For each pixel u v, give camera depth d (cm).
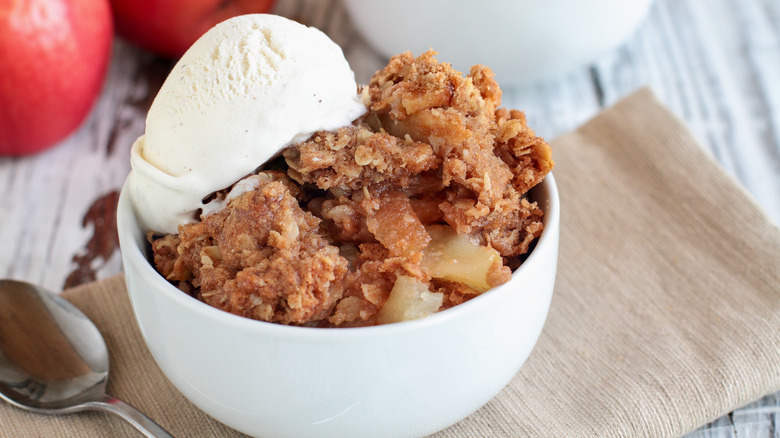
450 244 43
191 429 45
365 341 40
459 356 41
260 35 44
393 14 57
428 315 41
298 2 65
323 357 40
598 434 44
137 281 42
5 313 48
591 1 55
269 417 42
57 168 58
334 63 44
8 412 45
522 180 44
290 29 44
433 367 41
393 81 45
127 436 44
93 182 57
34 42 55
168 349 42
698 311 48
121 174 58
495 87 45
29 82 55
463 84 44
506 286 41
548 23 56
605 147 54
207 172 43
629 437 44
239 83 43
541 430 44
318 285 41
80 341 47
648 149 53
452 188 44
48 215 55
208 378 42
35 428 45
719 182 51
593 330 48
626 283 49
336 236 44
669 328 47
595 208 52
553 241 43
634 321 48
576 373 46
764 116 60
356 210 43
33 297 48
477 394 43
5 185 57
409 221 43
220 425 45
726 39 64
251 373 41
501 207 43
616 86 62
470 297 42
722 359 46
